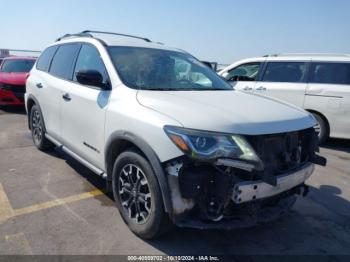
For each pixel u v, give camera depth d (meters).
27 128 7.32
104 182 4.34
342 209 3.98
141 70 3.64
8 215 3.41
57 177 4.47
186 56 4.40
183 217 2.68
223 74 8.45
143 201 3.00
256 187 2.59
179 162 2.58
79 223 3.30
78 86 3.99
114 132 3.17
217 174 2.56
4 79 9.12
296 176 2.92
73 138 4.11
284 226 3.49
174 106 2.84
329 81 6.82
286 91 7.20
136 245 2.98
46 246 2.90
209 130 2.54
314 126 3.20
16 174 4.54
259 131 2.63
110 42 3.93
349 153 6.60
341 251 3.09
